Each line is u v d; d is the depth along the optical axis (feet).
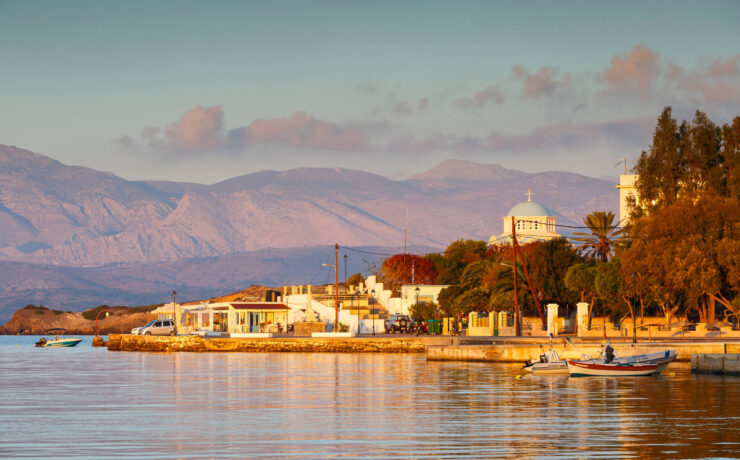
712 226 380.17
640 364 279.49
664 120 436.76
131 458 140.05
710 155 426.51
